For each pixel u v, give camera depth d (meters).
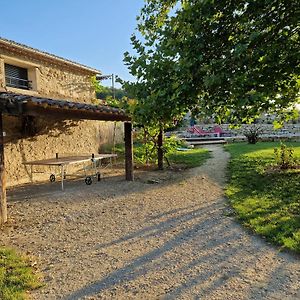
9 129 9.42
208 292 3.06
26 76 10.57
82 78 13.04
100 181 9.75
